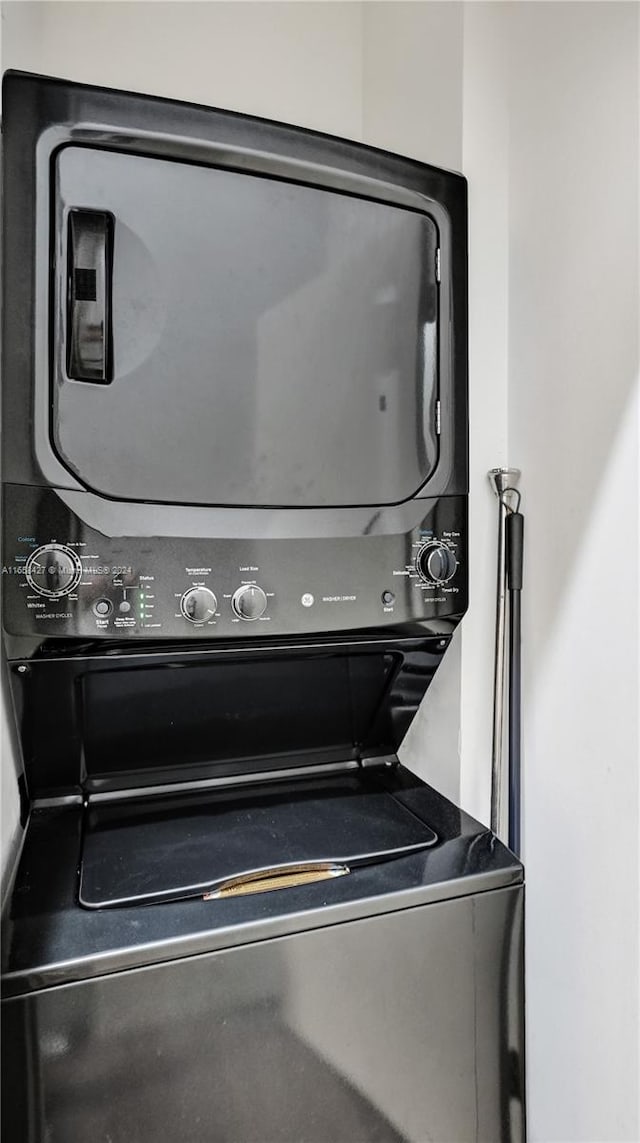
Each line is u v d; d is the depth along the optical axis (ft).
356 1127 3.38
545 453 4.75
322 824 4.24
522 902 3.76
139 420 3.51
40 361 3.32
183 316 3.60
